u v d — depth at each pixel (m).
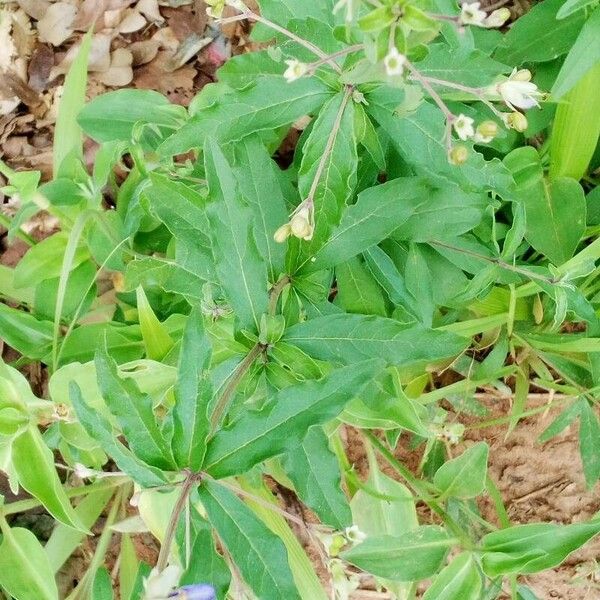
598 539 0.49
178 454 0.26
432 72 0.34
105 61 0.57
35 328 0.45
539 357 0.46
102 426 0.26
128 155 0.55
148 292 0.47
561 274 0.37
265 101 0.33
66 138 0.45
